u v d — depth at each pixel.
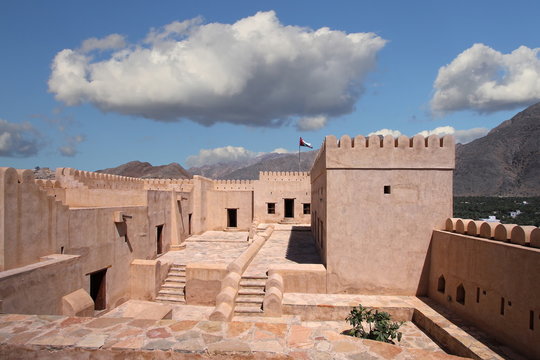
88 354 5.27
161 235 18.89
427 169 12.45
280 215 29.69
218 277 13.41
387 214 12.47
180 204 22.38
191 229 26.27
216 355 5.16
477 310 9.70
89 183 17.80
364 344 5.47
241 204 29.73
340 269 12.56
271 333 5.73
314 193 21.53
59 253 10.71
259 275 13.34
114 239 13.38
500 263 8.87
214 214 29.53
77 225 11.45
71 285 10.21
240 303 11.95
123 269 13.97
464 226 10.90
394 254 12.46
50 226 10.38
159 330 5.79
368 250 12.51
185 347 5.26
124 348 5.24
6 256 8.89
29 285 8.50
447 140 12.44
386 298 12.17
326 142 12.57
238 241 23.38
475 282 9.84
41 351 5.33
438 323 9.96
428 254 12.38
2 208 8.84
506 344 8.59
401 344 9.63
